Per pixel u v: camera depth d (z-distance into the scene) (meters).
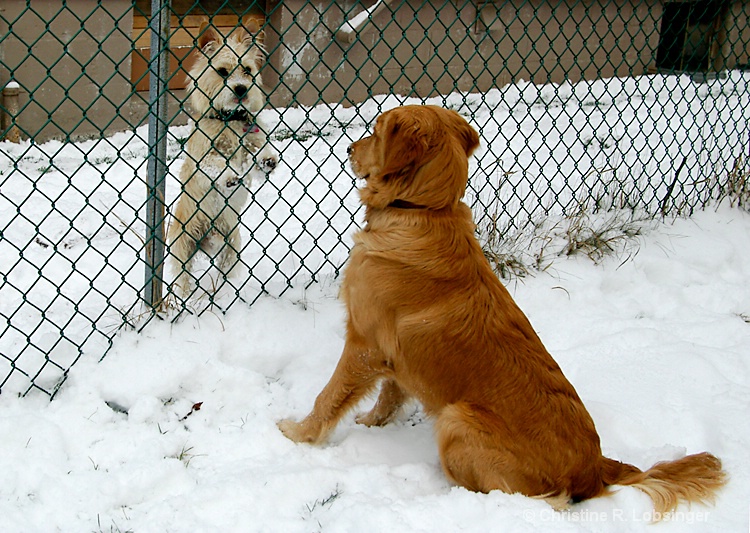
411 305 2.58
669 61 9.76
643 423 2.96
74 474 2.47
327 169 6.07
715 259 4.48
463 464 2.49
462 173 2.66
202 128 4.49
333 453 2.79
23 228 4.72
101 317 3.35
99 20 6.85
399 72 8.26
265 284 3.59
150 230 3.28
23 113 6.73
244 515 2.36
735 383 3.28
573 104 8.04
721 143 6.49
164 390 2.93
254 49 4.79
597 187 5.22
